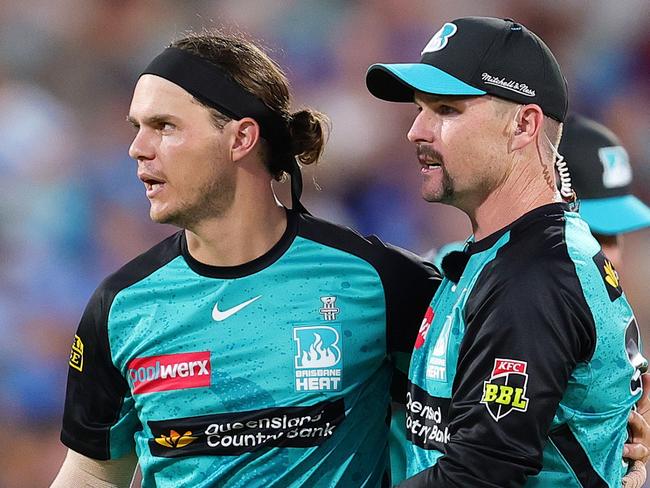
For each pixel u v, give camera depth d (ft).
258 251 34.83
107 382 35.68
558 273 28.91
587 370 29.32
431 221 104.27
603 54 114.62
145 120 33.71
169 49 34.32
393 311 35.19
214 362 34.09
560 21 115.14
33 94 105.91
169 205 33.91
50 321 93.20
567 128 44.06
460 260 31.60
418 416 32.19
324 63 110.73
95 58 109.29
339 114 107.24
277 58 110.22
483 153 30.91
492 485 28.27
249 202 34.58
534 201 31.32
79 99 107.34
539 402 28.14
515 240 30.27
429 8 113.19
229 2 112.57
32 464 86.79
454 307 30.96
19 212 97.09
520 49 31.14
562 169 35.76
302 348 34.22
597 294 29.30
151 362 34.53
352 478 34.83
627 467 33.53
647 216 43.78
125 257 98.27
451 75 30.96
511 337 28.53
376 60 111.04
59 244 96.68
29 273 94.38
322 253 35.19
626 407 30.83
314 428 34.06
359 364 34.81
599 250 30.78
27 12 109.60
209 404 33.99
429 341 32.09
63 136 103.55
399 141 106.93
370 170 105.81
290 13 112.27
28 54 108.37
